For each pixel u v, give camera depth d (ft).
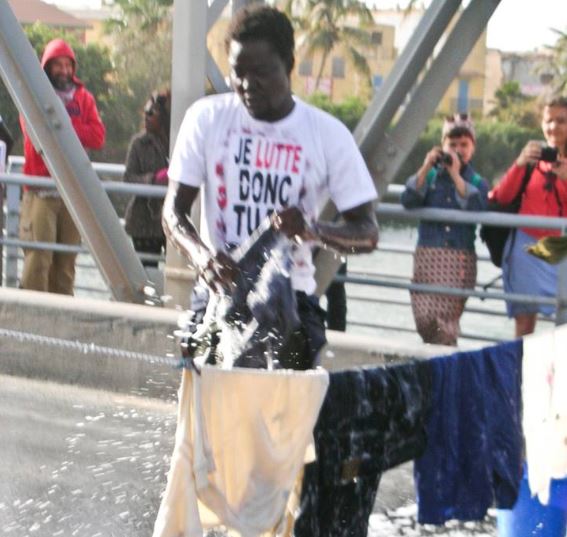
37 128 28.27
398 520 20.21
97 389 27.07
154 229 32.45
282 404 13.97
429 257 28.09
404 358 24.58
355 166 17.85
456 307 28.12
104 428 24.49
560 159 27.43
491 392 16.02
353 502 14.88
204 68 26.37
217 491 14.06
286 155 17.58
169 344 26.50
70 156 28.35
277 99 17.38
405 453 15.28
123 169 35.78
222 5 27.91
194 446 13.83
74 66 33.78
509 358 16.15
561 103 27.27
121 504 20.72
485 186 27.89
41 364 28.02
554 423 16.92
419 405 15.19
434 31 25.89
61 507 20.57
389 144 26.43
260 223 17.69
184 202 17.84
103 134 34.60
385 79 26.30
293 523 14.34
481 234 28.58
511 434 16.25
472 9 25.77
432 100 26.13
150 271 29.78
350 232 17.57
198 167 17.80
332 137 17.72
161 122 31.78
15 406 25.99
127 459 22.80
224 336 17.21
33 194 33.68
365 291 43.83
